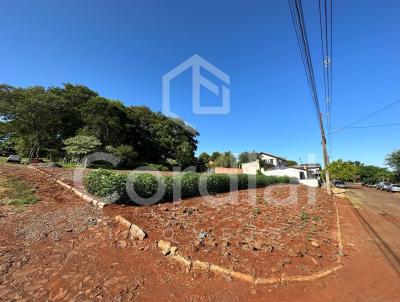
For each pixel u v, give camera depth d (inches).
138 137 1916.8
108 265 195.6
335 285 194.4
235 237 270.7
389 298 179.0
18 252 202.8
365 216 508.7
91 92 1834.4
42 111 1368.1
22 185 401.7
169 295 166.7
